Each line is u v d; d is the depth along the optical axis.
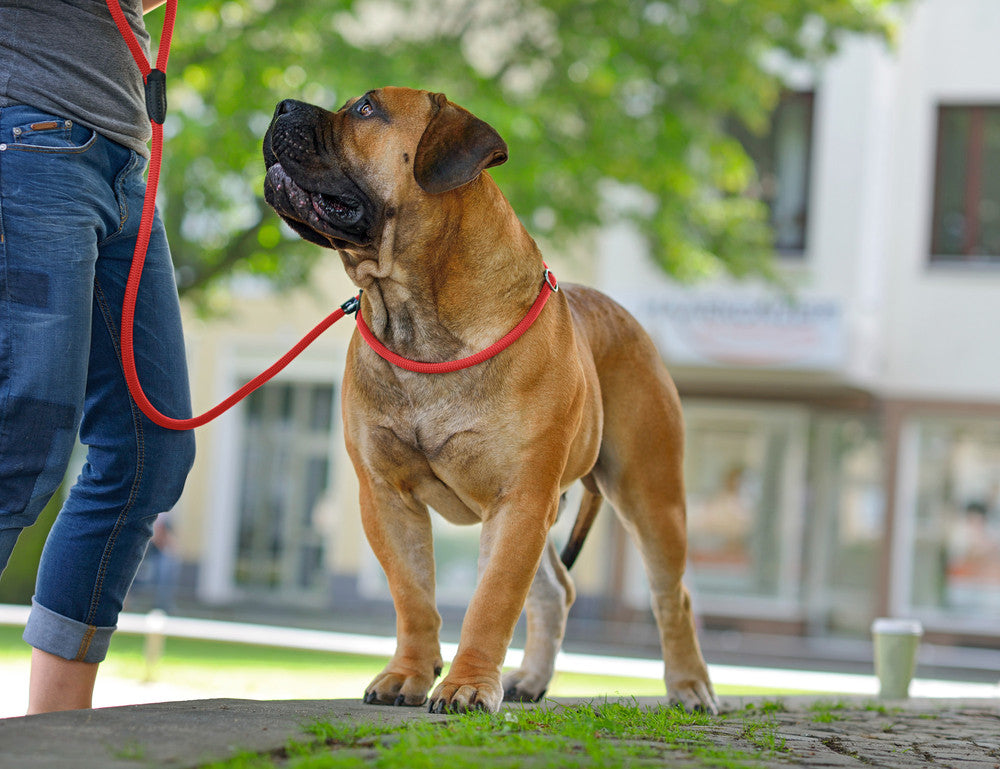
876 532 17.36
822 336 16.36
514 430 3.95
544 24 12.77
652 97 13.02
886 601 17.20
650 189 13.26
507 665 10.08
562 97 12.61
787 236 17.20
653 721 3.94
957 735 4.82
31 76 3.48
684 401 17.75
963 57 17.42
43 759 2.64
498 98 11.73
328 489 19.84
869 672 14.20
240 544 20.02
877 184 17.06
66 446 3.48
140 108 3.78
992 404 17.14
